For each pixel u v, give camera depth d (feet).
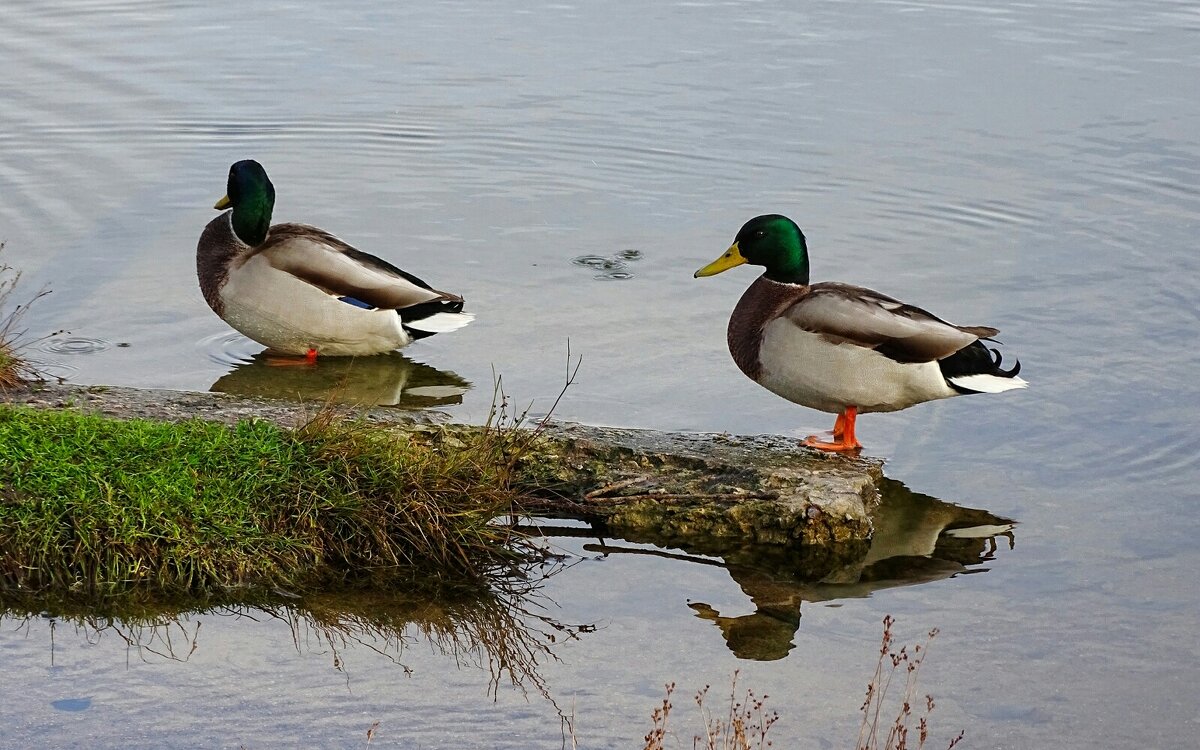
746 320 40.09
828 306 37.93
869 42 76.69
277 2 83.61
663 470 36.35
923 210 57.57
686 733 25.67
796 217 57.16
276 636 28.78
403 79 72.23
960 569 32.73
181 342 45.88
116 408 36.70
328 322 44.21
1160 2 83.41
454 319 45.27
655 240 55.11
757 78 71.82
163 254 52.95
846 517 33.86
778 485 35.17
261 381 43.24
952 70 72.59
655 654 28.68
